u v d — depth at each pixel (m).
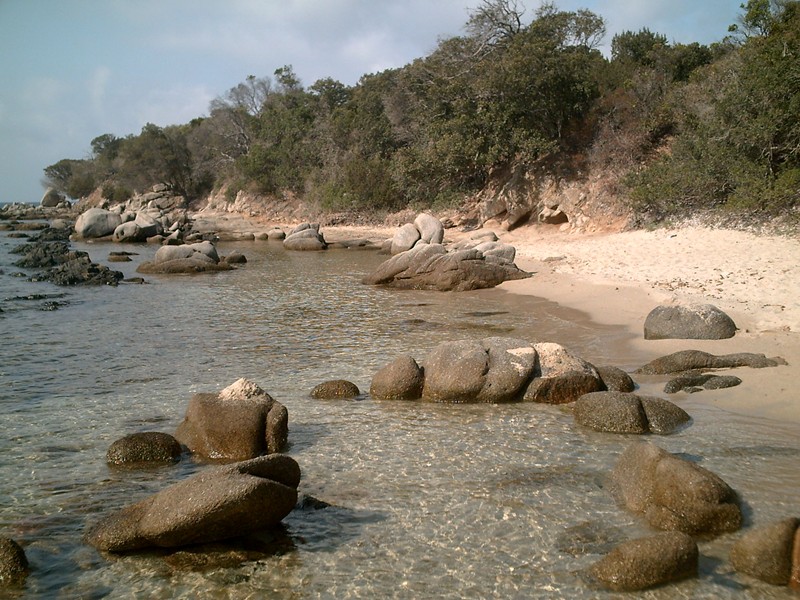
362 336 16.05
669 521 6.55
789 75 25.78
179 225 50.25
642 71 38.78
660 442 8.70
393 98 56.06
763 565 5.73
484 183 43.19
